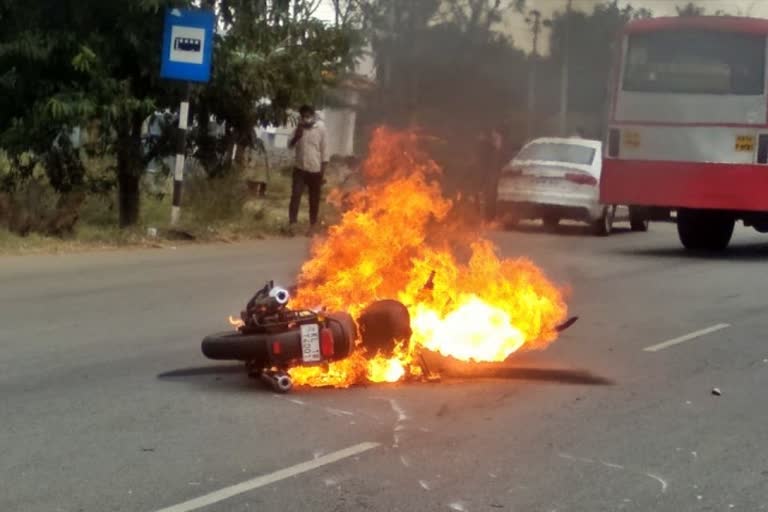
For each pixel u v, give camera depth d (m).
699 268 17.78
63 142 18.98
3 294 13.30
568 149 23.83
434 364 9.75
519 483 6.93
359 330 9.19
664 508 6.57
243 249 18.36
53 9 18.11
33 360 9.91
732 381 9.73
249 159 26.12
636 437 7.96
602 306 13.55
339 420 8.16
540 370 9.91
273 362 8.86
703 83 19.62
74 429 7.84
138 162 19.20
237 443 7.59
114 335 11.04
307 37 21.92
